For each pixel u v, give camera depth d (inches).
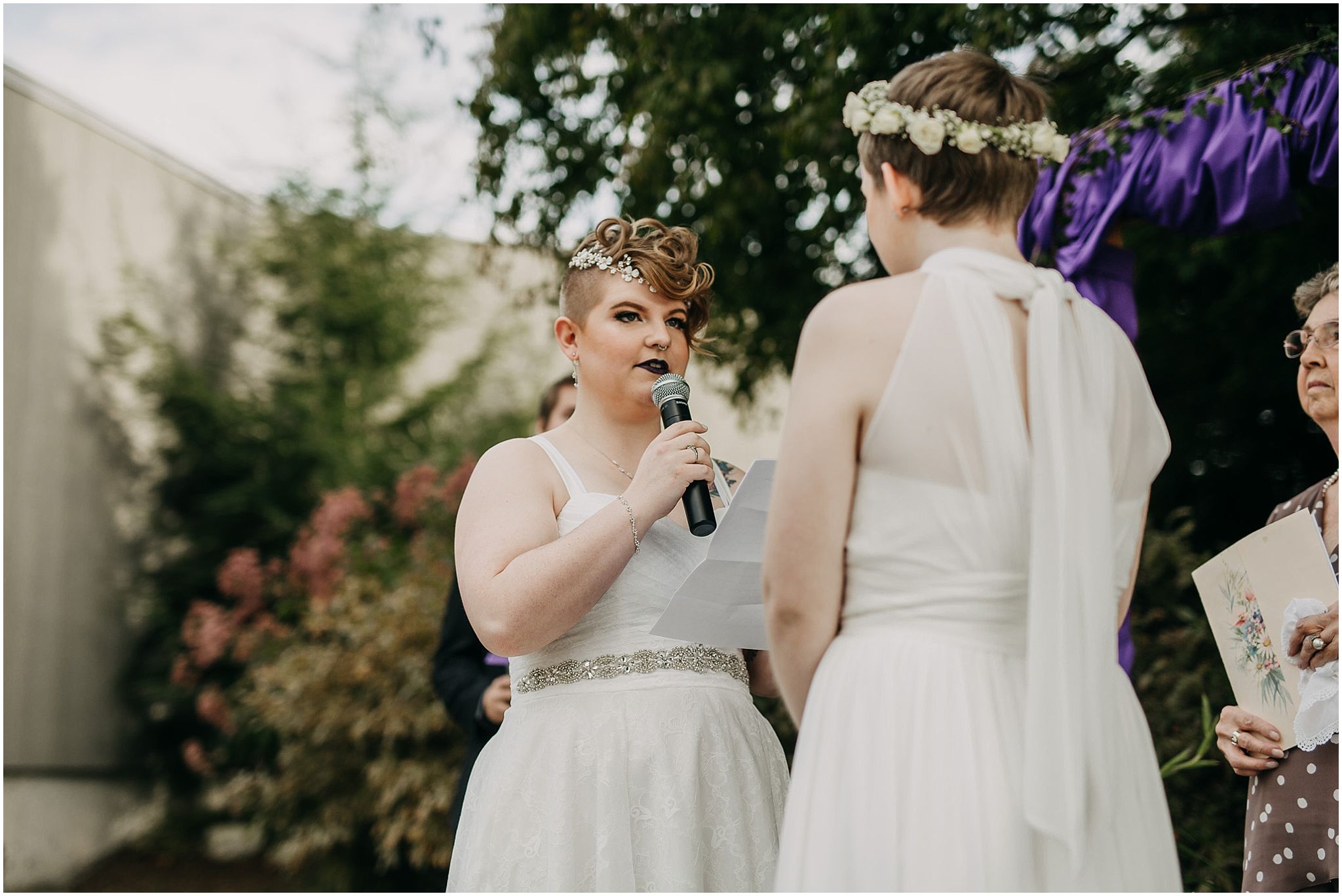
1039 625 55.9
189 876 344.5
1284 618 84.4
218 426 408.2
